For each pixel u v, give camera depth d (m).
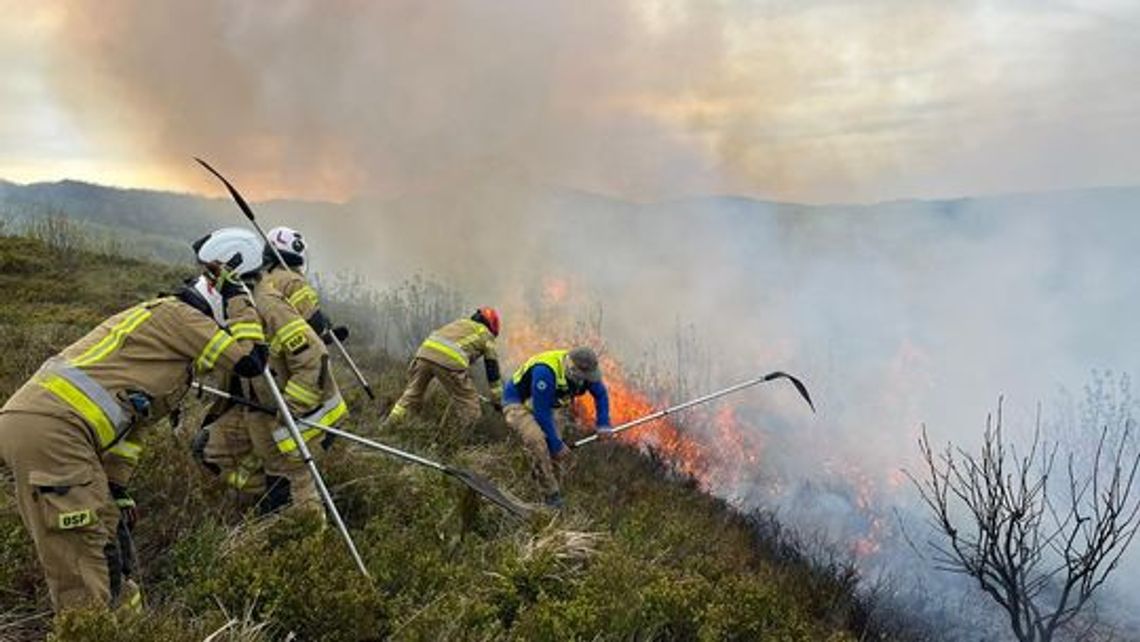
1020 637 5.86
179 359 3.79
